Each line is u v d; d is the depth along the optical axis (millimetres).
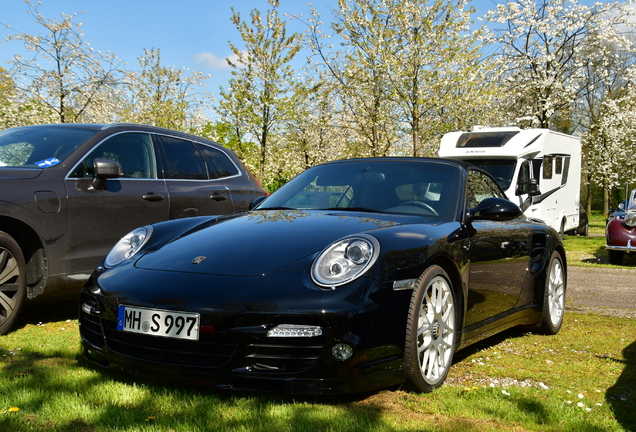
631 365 3506
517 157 10750
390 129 20375
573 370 3389
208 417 2359
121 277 2875
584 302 5996
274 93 21344
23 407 2422
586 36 19562
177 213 5082
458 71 17938
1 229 3986
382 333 2590
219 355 2537
